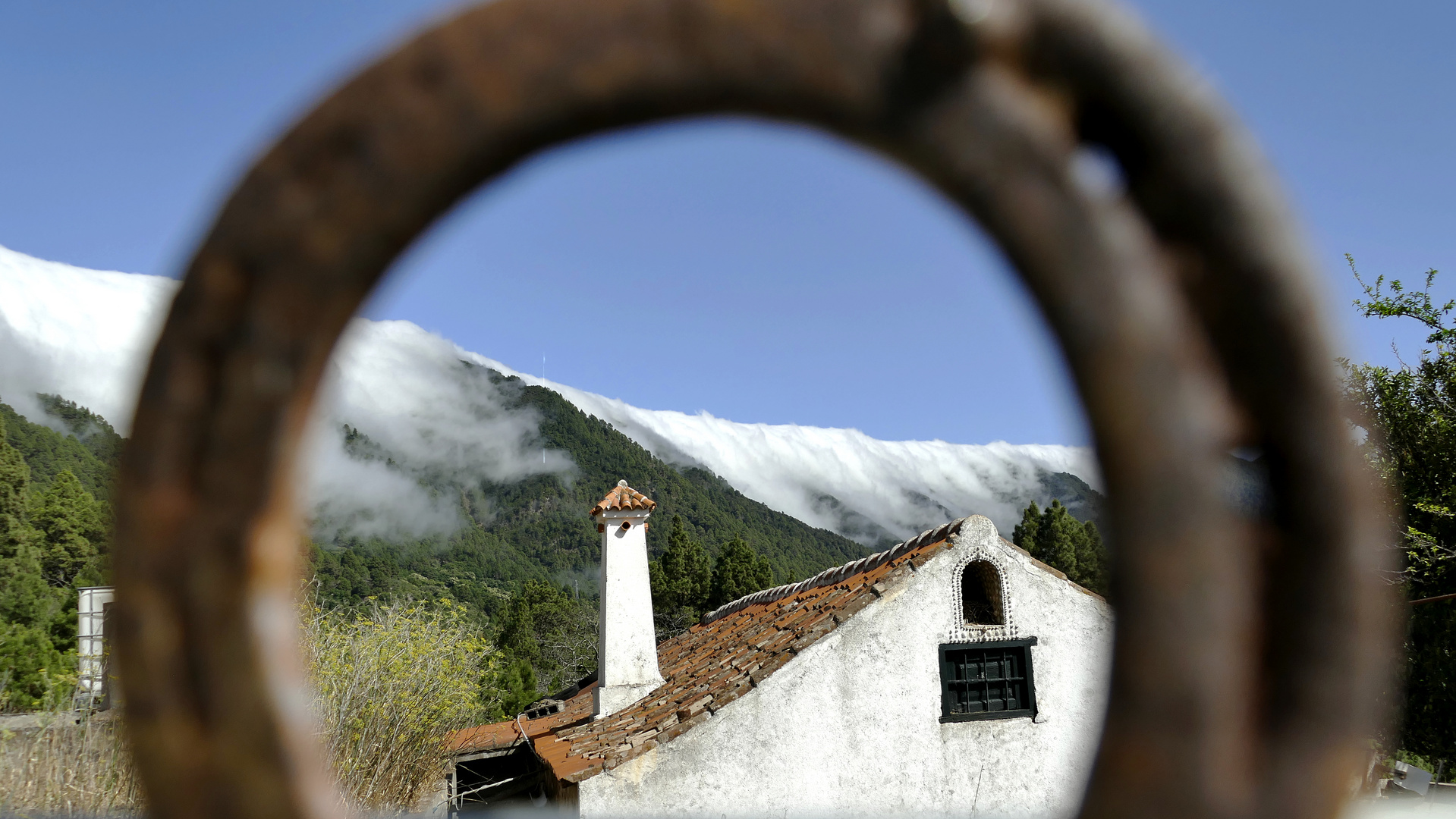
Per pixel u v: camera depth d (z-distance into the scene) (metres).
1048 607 9.49
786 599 12.96
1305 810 0.71
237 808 0.74
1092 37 0.71
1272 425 0.75
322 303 0.74
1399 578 11.72
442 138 0.72
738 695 8.29
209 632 0.74
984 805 8.70
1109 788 0.69
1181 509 0.68
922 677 8.88
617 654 10.44
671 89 0.71
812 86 0.71
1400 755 13.24
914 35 0.70
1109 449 0.69
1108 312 0.69
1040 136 0.70
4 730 6.31
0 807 5.65
